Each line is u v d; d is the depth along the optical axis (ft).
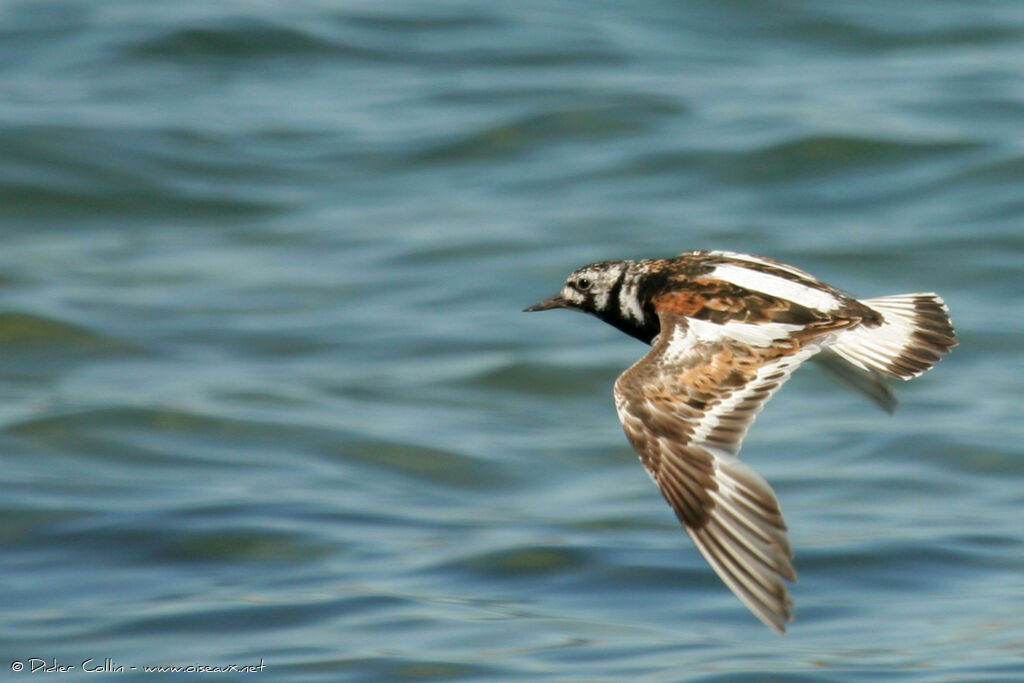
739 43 87.25
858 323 27.30
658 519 45.14
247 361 57.62
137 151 75.10
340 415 52.95
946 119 75.25
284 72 84.53
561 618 38.47
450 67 84.33
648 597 39.83
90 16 90.43
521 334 59.26
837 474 48.06
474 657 36.01
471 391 55.26
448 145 75.61
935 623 37.99
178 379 55.83
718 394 24.86
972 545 42.45
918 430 50.65
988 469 47.96
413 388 55.42
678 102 78.54
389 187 72.79
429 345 58.65
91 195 72.18
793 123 74.69
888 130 73.82
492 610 39.04
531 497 47.62
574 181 72.08
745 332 26.37
